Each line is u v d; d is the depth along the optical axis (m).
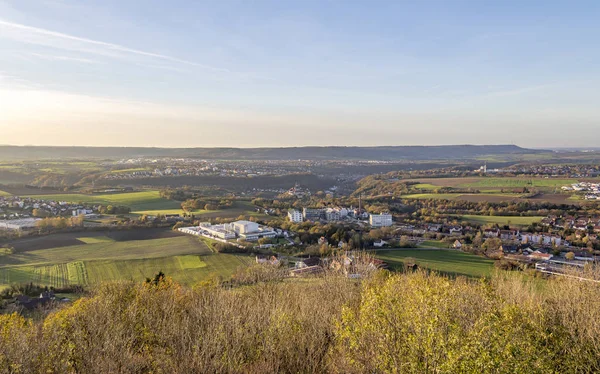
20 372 15.51
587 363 15.30
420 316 12.77
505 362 11.41
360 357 14.56
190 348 17.42
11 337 17.50
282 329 17.98
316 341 18.19
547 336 14.98
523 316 14.92
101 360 16.62
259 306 21.97
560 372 14.27
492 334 11.95
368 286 22.16
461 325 12.64
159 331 19.89
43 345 17.17
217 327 18.44
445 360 11.83
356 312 19.22
